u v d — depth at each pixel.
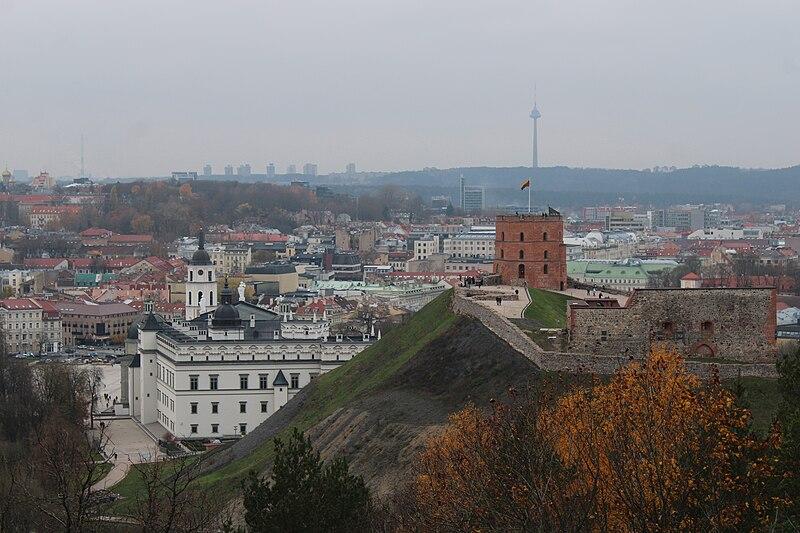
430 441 196.88
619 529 117.69
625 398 128.75
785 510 120.25
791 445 125.94
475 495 131.88
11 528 167.12
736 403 131.75
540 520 113.81
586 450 124.56
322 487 156.12
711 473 115.44
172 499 146.88
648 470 115.69
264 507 155.75
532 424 135.00
